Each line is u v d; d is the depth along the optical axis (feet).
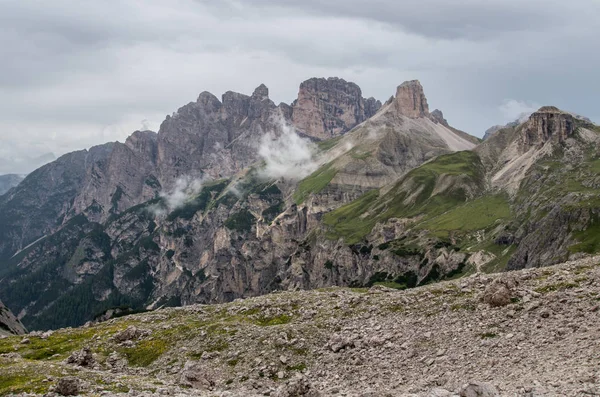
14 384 179.42
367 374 166.40
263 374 195.93
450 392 115.03
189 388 175.63
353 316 228.84
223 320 280.72
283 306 285.84
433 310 200.64
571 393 101.09
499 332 161.68
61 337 309.22
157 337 270.05
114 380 179.63
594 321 145.79
